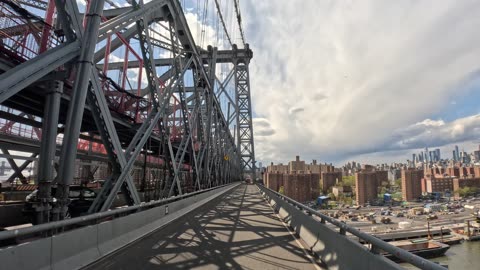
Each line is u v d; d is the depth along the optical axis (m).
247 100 85.50
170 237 9.40
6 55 8.77
